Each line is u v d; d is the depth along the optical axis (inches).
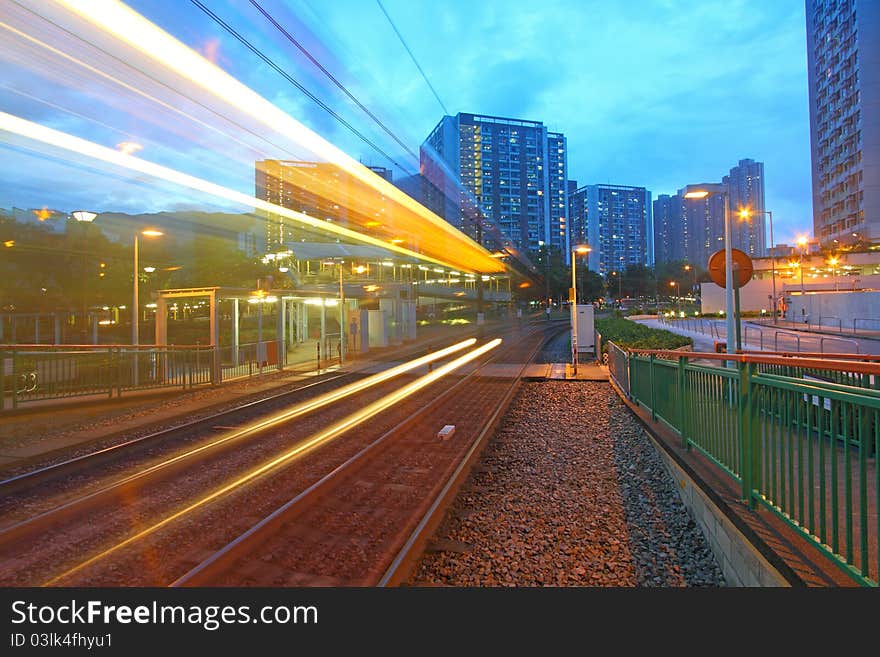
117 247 1104.8
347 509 246.8
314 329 1555.1
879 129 2790.4
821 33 3284.9
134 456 337.4
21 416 447.5
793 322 1971.0
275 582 176.1
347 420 464.4
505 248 3070.9
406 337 1526.8
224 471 305.6
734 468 199.3
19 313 897.5
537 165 6565.0
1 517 233.1
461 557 201.0
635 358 498.0
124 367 562.9
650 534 219.5
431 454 350.0
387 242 1663.4
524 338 1815.9
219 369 696.4
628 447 367.9
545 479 301.6
